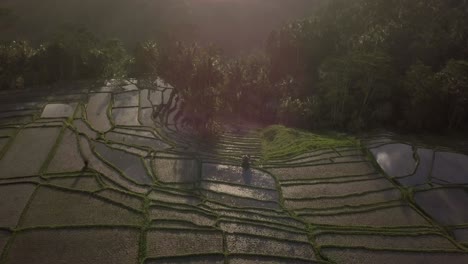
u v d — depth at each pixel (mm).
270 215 25047
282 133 38719
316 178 29953
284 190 28234
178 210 24766
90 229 22344
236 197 26938
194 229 22969
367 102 42125
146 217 23750
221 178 29250
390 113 41281
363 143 36000
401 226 24531
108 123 37594
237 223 23938
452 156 33594
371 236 23469
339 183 29344
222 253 21125
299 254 21594
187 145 34562
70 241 21297
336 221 24875
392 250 22281
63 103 41688
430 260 21719
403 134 39281
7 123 36125
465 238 23734
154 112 40812
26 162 29375
